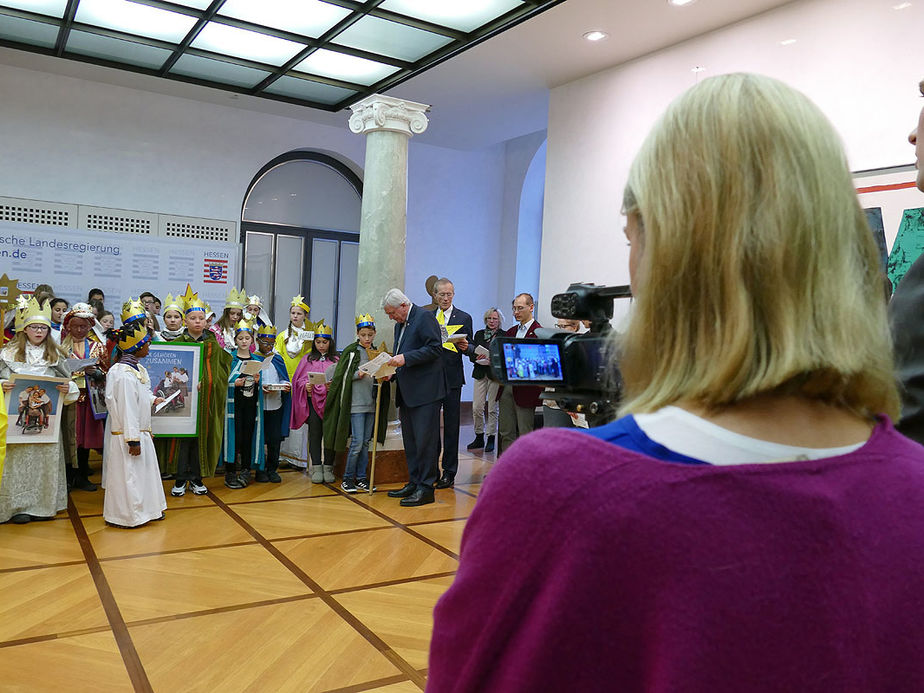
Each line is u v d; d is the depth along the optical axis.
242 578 3.64
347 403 5.58
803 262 0.49
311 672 2.67
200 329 5.47
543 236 7.39
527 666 0.46
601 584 0.44
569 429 0.53
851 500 0.47
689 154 0.53
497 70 6.91
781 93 0.53
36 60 7.35
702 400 0.50
